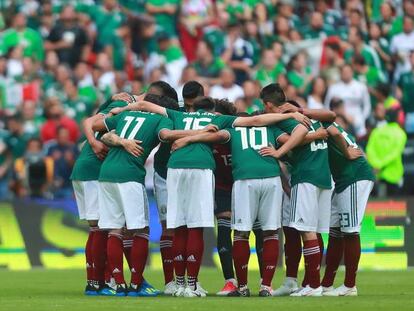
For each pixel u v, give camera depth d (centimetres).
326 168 3462
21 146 6322
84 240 5519
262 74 6612
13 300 3331
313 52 6931
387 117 5856
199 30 7325
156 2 7381
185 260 3503
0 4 7544
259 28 7181
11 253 5512
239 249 3466
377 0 7338
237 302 3130
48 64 6956
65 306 3033
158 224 5462
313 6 7625
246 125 3469
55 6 7444
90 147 3644
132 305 3033
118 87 6819
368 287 3988
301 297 3388
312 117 3488
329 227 3559
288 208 3594
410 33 6969
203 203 3397
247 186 3412
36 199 5553
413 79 6438
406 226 5384
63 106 6544
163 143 3631
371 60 6725
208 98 3525
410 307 2950
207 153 3425
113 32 7188
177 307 2952
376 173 5791
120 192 3422
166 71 6825
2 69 6819
